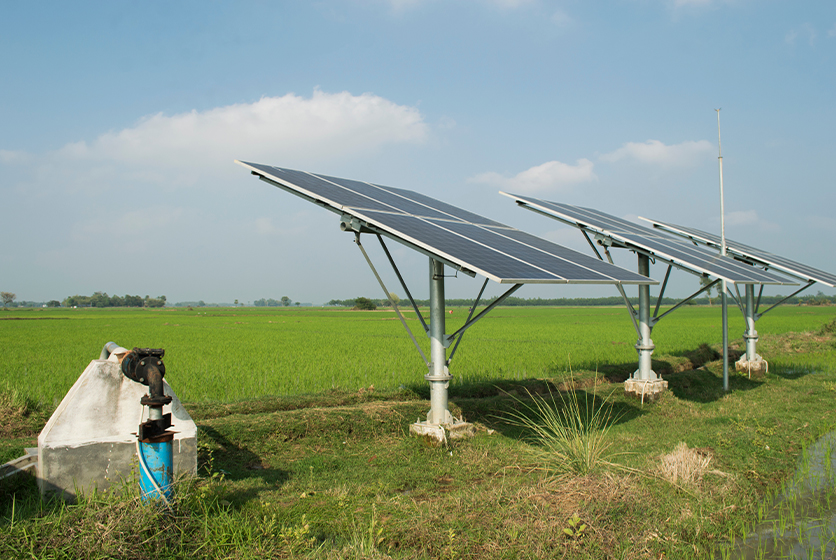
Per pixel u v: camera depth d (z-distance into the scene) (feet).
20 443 25.96
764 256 58.65
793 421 35.24
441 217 35.70
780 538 19.36
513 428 35.22
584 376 52.47
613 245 43.34
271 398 38.22
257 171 29.25
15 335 119.55
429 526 18.34
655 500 20.83
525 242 35.45
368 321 215.10
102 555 14.70
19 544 14.79
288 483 23.67
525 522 18.43
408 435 31.81
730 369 59.72
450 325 165.68
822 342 86.12
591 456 24.90
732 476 24.09
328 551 16.62
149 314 328.70
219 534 16.93
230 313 367.25
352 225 28.14
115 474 21.03
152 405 16.71
